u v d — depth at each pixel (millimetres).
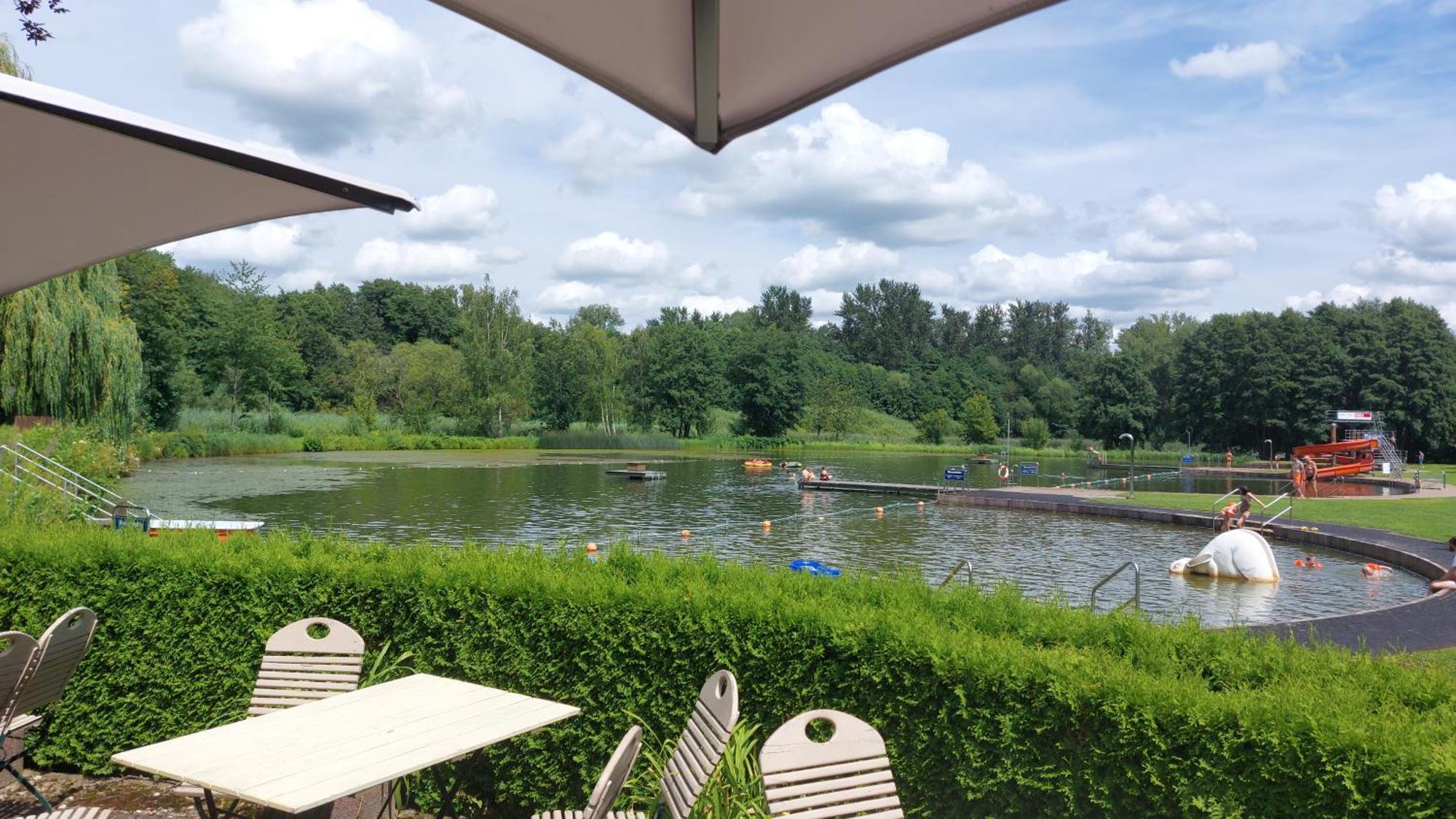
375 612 5590
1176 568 19156
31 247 3760
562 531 24797
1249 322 83500
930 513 31031
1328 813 3490
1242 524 26109
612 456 63812
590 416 84688
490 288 78062
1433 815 3271
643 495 35812
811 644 4621
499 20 2146
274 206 3529
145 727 5914
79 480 20781
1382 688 4125
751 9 1947
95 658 5945
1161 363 98438
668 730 4891
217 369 64750
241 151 3066
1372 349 77125
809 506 32844
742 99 2299
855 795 3520
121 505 18312
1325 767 3500
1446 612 11992
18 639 4496
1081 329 154000
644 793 4840
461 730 3699
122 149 3047
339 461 51625
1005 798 4172
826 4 1926
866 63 2166
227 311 65000
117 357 30141
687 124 2424
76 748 5941
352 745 3512
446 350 83000
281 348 67438
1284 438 80625
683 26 2020
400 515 27406
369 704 4027
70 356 28641
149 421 56125
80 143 3016
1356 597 16578
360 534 23250
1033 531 26203
